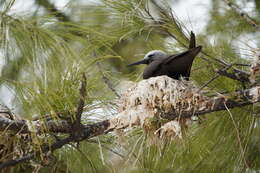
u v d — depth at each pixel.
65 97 5.71
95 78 6.36
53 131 6.15
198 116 6.80
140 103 6.66
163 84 6.56
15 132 5.95
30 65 4.60
